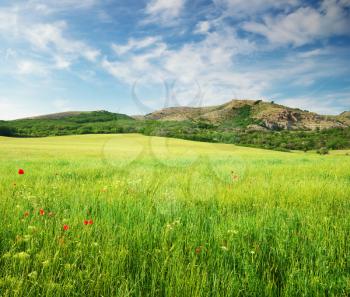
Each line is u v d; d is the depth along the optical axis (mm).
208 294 2639
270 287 2768
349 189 7445
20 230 3947
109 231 3896
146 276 3002
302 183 8367
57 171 10922
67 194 6391
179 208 5238
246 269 3053
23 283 2701
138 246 3566
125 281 2797
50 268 2961
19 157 21703
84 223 4035
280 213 5152
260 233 3982
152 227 4121
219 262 3285
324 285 2840
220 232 3939
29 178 9102
